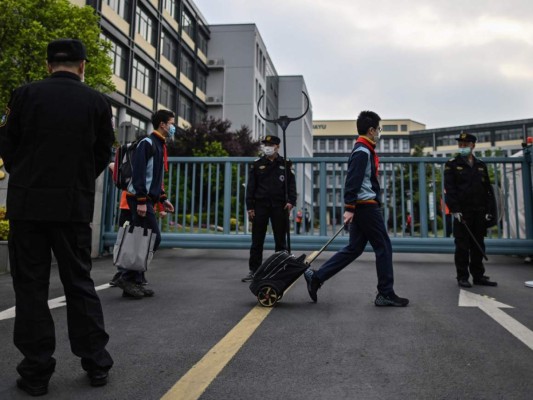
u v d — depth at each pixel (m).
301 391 2.22
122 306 4.09
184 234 8.09
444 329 3.29
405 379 2.36
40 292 2.27
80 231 2.37
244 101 45.53
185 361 2.64
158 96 33.84
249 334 3.17
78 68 2.50
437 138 92.44
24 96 2.34
